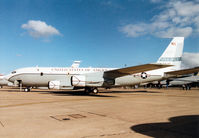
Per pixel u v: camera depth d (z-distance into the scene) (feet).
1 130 19.89
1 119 25.72
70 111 32.96
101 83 75.31
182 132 19.19
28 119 25.75
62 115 28.96
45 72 85.30
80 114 29.89
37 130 19.93
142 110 34.35
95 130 19.99
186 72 85.46
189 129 20.39
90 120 25.20
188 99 59.26
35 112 31.76
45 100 53.31
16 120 25.07
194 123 23.40
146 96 72.84
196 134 18.43
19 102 47.65
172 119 25.93
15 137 17.38
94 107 38.50
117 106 40.27
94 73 77.46
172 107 38.91
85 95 75.77
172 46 89.56
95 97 65.82
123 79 84.53
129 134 18.44
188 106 40.60
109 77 79.20
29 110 33.99
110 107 38.52
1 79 121.08
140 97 67.46
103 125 22.29
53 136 17.79
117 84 84.28
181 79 172.24
